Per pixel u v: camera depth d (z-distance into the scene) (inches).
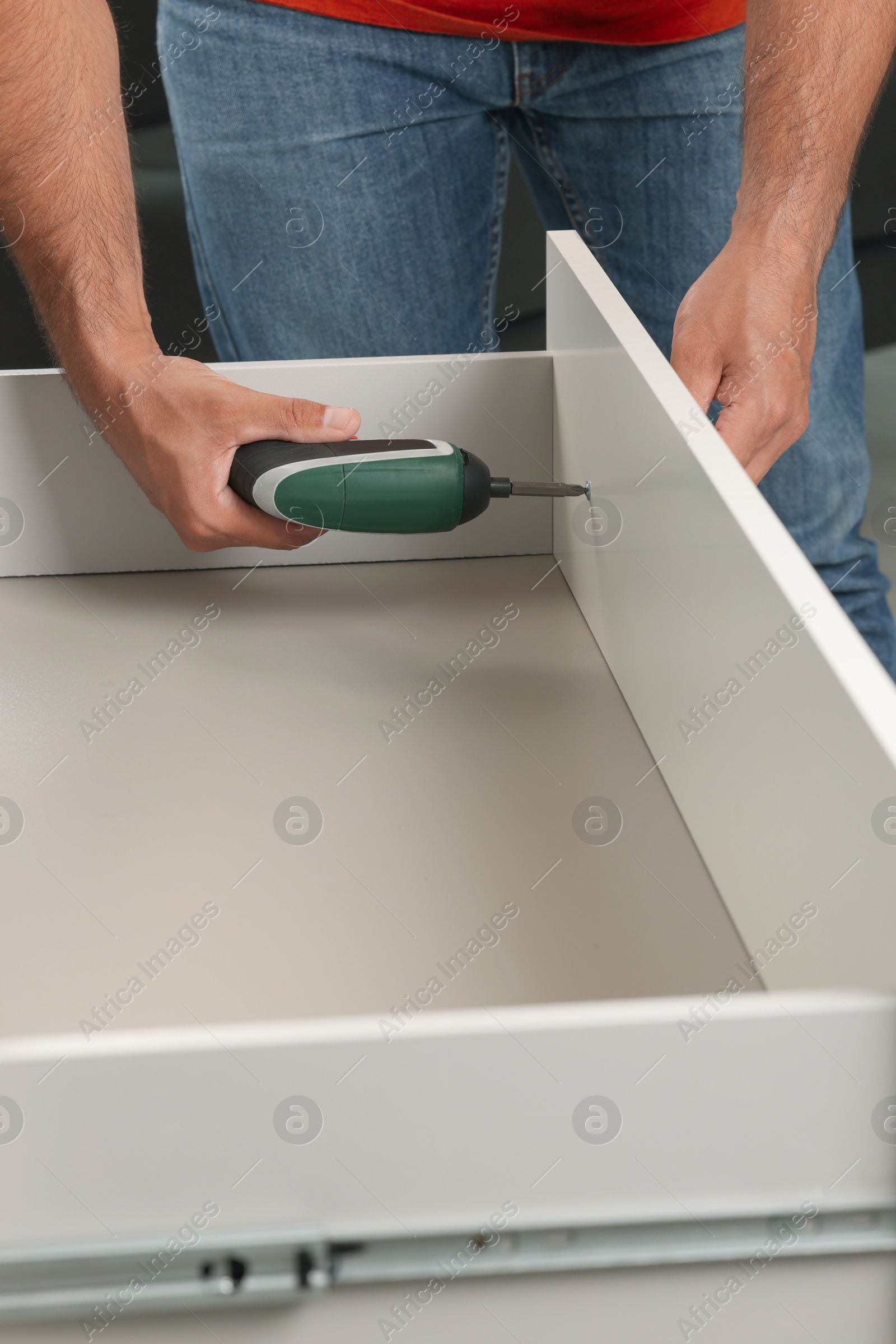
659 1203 14.9
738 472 21.6
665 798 27.4
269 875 25.1
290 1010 21.5
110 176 38.0
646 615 27.7
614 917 23.8
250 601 36.9
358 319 53.2
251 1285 14.5
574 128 50.1
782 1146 14.6
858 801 15.6
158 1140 14.1
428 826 26.7
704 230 50.5
